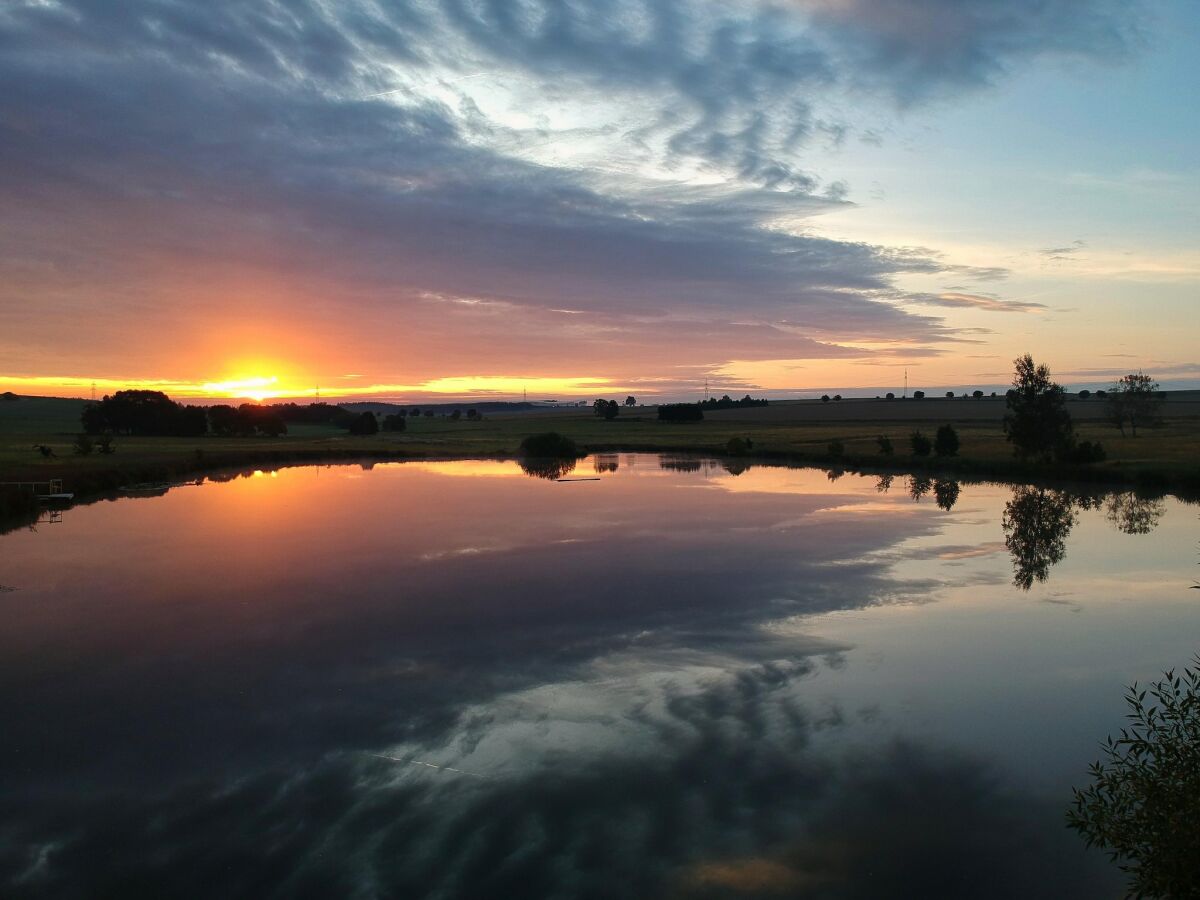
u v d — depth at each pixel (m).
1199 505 43.75
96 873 9.87
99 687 15.86
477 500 46.00
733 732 13.72
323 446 98.19
